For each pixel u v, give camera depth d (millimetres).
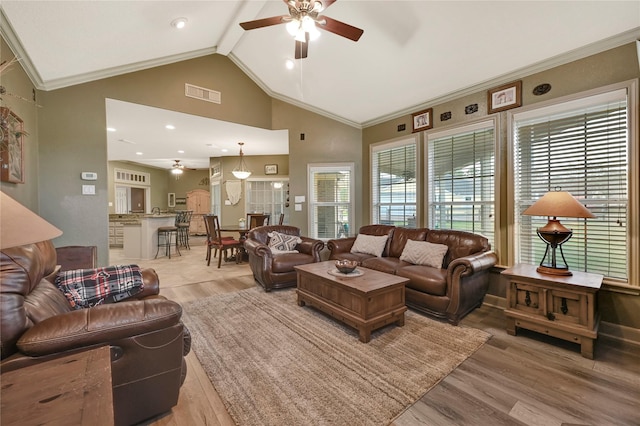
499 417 1641
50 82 3518
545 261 3168
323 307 2969
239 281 4547
